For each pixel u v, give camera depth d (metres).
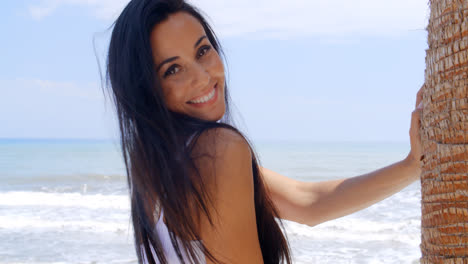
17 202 14.65
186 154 1.41
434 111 1.20
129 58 1.53
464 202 1.10
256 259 1.44
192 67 1.59
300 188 2.12
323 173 30.16
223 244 1.38
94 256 8.04
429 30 1.26
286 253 1.76
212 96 1.65
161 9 1.55
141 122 1.50
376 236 9.30
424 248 1.23
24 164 37.50
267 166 34.19
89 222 11.06
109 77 1.64
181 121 1.53
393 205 12.20
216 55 1.68
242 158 1.42
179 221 1.39
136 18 1.53
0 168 33.91
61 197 15.92
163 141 1.46
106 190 18.53
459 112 1.11
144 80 1.51
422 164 1.29
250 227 1.44
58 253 8.27
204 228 1.38
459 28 1.11
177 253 1.44
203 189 1.37
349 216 11.05
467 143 1.09
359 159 41.81
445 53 1.15
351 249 8.41
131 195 1.65
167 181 1.41
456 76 1.12
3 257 8.02
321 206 2.01
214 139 1.40
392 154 50.34
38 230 10.23
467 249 1.09
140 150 1.49
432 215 1.19
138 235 1.68
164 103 1.50
